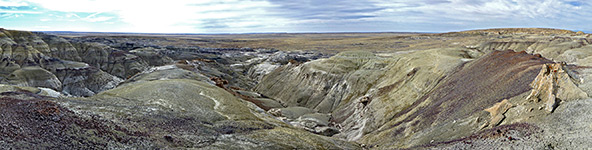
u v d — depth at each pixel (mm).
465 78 45000
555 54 130375
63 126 24688
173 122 34125
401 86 57562
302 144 34000
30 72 94375
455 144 28344
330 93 72500
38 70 96125
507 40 171125
